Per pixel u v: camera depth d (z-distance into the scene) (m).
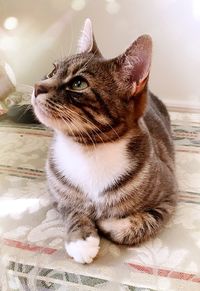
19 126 0.62
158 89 0.75
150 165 0.39
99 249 0.38
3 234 0.40
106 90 0.36
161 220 0.40
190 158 0.55
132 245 0.38
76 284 0.34
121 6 0.70
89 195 0.39
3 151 0.55
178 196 0.45
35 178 0.49
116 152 0.37
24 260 0.37
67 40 0.76
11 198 0.45
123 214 0.39
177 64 0.72
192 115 0.70
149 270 0.36
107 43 0.74
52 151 0.41
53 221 0.42
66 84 0.35
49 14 0.74
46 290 0.34
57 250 0.38
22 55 0.78
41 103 0.35
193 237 0.40
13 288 0.34
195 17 0.69
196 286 0.34
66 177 0.39
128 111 0.37
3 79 0.65
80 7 0.72
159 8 0.69
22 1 0.74
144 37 0.34
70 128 0.35
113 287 0.34
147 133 0.40
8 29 0.77
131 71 0.36
